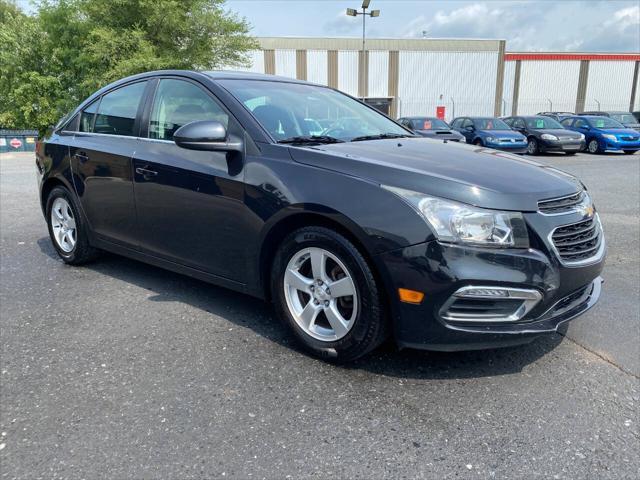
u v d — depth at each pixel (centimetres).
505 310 252
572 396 256
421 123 1795
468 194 249
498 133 1764
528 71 4328
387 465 206
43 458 209
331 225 273
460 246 243
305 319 292
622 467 205
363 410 243
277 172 291
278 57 3928
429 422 234
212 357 293
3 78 2483
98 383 265
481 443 220
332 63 4031
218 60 2742
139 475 199
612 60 4425
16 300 377
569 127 2048
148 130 374
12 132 2052
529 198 256
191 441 220
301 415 239
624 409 245
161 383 265
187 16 2572
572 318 270
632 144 1864
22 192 903
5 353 296
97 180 403
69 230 457
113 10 2458
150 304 370
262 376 273
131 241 389
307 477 199
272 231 295
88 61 2395
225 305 368
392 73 4128
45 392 256
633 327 337
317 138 327
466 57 4188
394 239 249
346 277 270
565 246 263
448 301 245
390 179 260
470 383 268
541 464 207
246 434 225
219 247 325
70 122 453
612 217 685
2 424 231
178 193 339
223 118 329
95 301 375
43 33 2492
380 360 290
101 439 221
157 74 387
